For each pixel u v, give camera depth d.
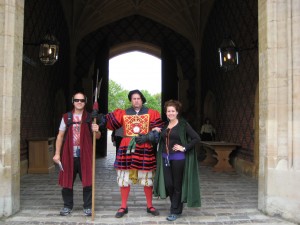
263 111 4.34
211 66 11.55
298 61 4.06
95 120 4.09
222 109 10.17
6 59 4.08
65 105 12.32
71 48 13.00
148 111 4.21
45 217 4.06
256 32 7.27
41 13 8.93
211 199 5.20
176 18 13.11
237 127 8.70
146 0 12.76
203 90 12.74
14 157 4.18
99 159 11.33
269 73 4.21
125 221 3.94
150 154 4.12
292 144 4.08
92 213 3.95
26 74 7.77
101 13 12.97
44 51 6.75
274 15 4.21
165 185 4.02
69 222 3.87
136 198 5.21
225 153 8.44
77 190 5.83
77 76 13.07
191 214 4.27
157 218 4.07
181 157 3.99
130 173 4.14
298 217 3.95
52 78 10.31
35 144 7.85
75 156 4.14
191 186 3.96
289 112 4.09
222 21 10.20
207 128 11.05
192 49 13.44
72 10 12.66
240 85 8.45
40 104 8.98
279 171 4.14
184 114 13.25
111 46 13.45
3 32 4.09
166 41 12.55
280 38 4.20
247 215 4.23
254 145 7.36
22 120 7.52
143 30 13.53
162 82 12.37
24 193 5.55
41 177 7.27
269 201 4.20
